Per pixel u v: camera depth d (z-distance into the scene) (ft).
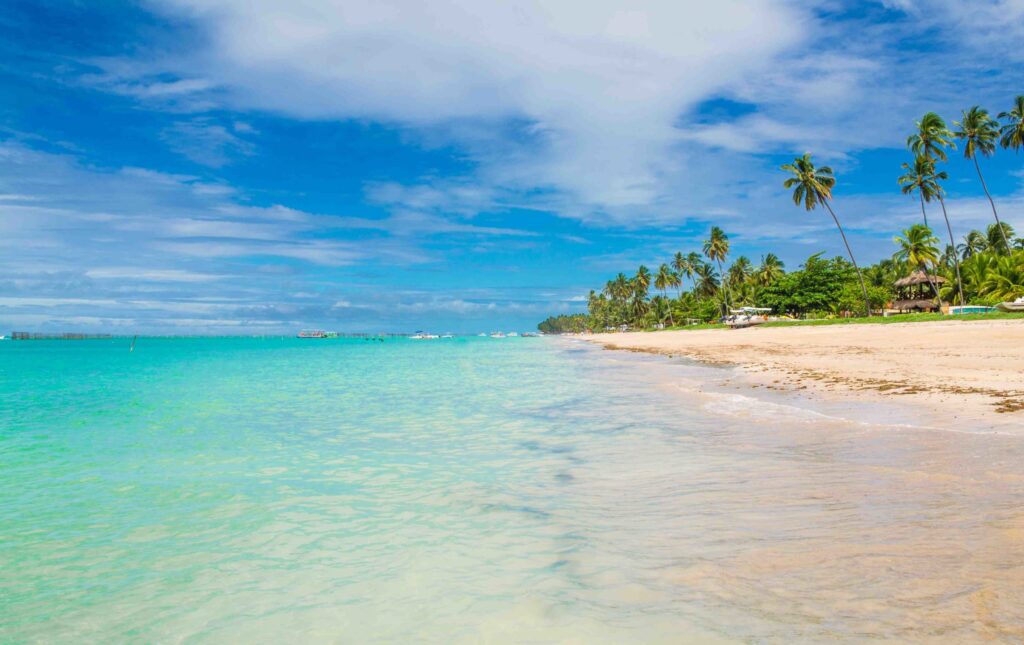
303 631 13.24
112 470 30.01
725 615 12.62
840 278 308.40
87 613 14.40
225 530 20.39
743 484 23.73
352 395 68.95
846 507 19.51
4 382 93.04
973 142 208.85
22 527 20.97
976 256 236.02
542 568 16.15
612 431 39.17
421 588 15.20
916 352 95.30
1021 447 26.63
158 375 110.52
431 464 30.66
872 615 12.01
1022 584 12.73
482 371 115.65
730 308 386.32
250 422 47.21
